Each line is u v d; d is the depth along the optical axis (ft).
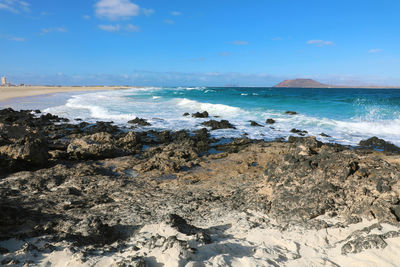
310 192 19.04
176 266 11.44
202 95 172.76
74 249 13.60
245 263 12.07
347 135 51.98
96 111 89.81
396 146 42.98
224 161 35.22
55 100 130.11
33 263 12.29
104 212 20.26
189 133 56.08
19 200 21.13
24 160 30.22
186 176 29.91
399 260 11.71
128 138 44.52
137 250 13.43
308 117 71.26
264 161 34.40
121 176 30.04
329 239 14.99
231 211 20.35
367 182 17.97
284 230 16.55
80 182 26.55
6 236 14.92
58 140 46.98
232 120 71.36
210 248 13.75
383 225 14.43
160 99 137.69
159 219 18.79
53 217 18.75
